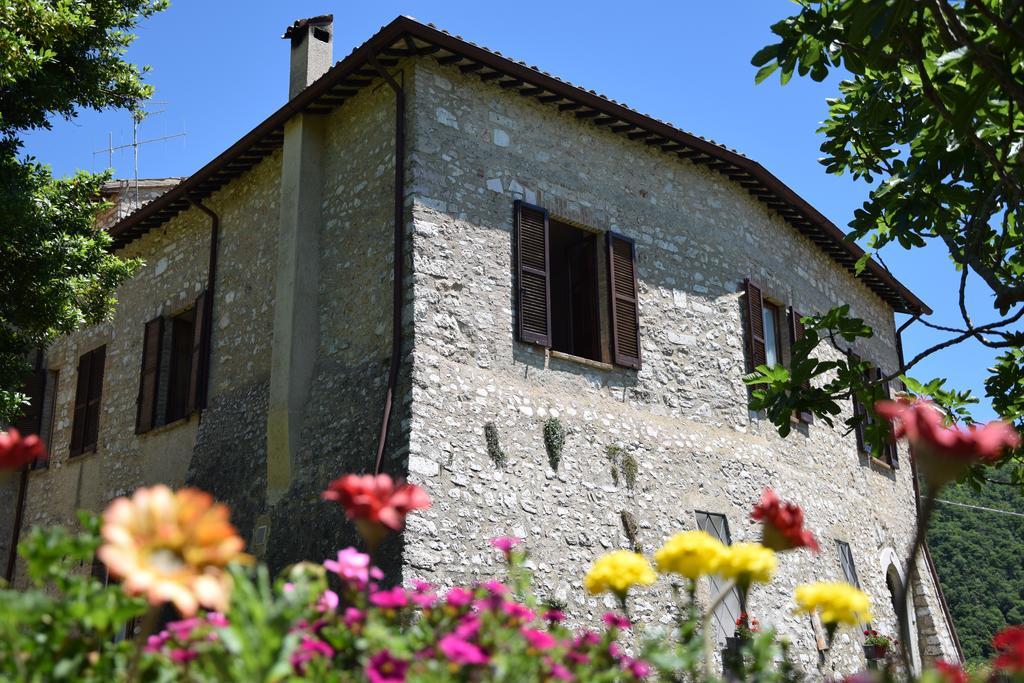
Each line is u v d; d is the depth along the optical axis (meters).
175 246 12.93
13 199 8.95
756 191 12.91
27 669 2.71
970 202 6.36
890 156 6.94
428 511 8.37
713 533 10.73
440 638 3.14
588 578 3.73
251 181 11.75
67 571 2.99
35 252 9.30
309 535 9.10
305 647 2.95
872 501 14.58
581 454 9.77
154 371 12.45
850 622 3.23
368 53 9.50
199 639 2.90
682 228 11.73
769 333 13.09
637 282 10.92
